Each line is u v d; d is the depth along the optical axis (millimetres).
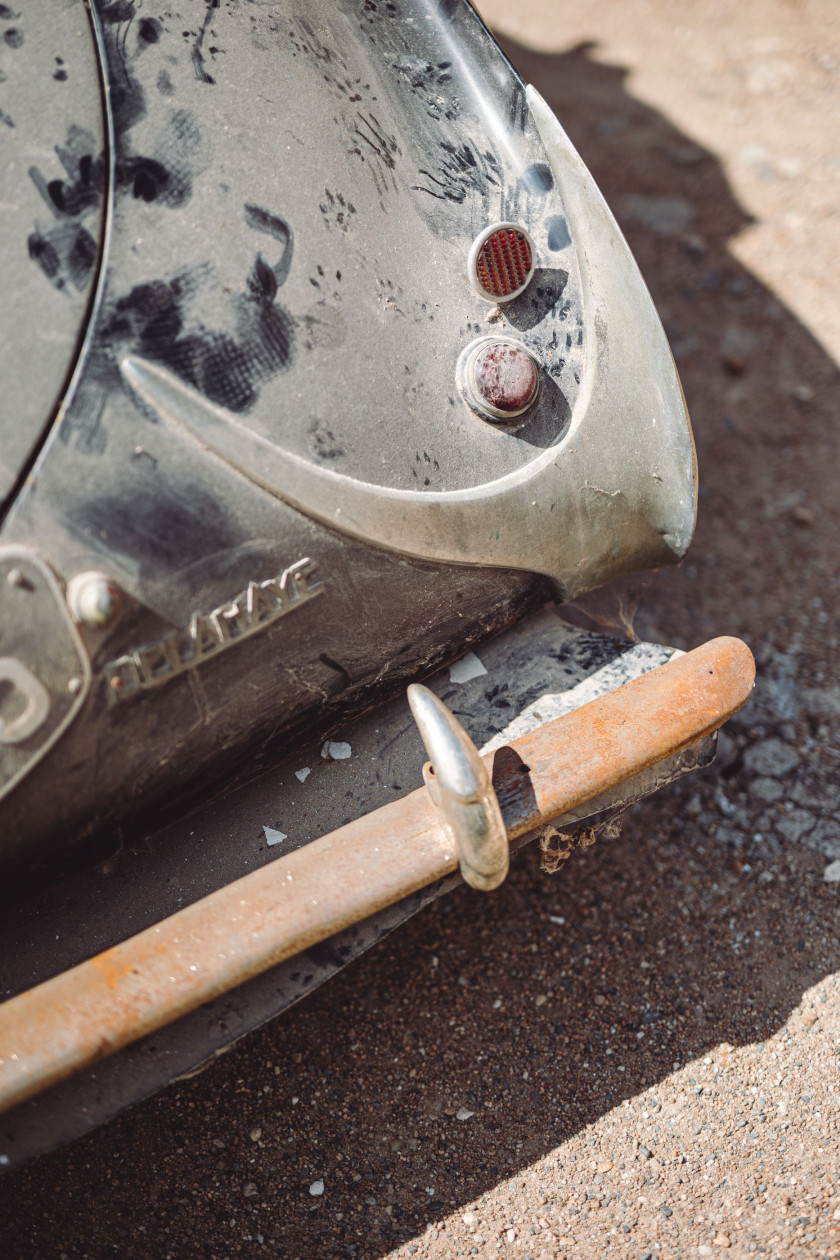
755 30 3785
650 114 3428
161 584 1331
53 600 1297
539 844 1505
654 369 1539
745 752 1872
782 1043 1601
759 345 2625
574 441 1500
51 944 1423
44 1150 1333
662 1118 1552
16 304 1306
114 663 1324
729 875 1752
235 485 1355
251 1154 1549
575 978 1668
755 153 3215
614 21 3928
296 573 1386
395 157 1487
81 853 1397
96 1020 1292
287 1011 1654
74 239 1329
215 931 1331
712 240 2936
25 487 1293
